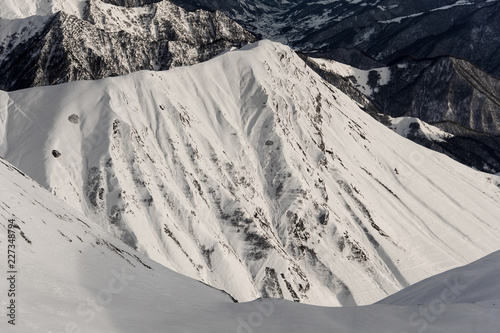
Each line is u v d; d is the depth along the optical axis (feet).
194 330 95.09
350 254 451.53
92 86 445.78
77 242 139.74
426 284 165.58
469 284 143.64
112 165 390.21
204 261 381.81
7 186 138.82
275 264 406.41
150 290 125.80
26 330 71.87
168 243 370.53
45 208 150.71
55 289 94.27
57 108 419.74
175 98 485.15
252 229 419.13
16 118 415.44
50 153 384.47
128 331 86.07
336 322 108.47
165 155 435.12
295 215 456.86
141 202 385.09
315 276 431.84
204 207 420.77
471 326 105.40
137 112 446.60
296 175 480.23
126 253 172.86
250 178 472.85
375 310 115.24
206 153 463.83
